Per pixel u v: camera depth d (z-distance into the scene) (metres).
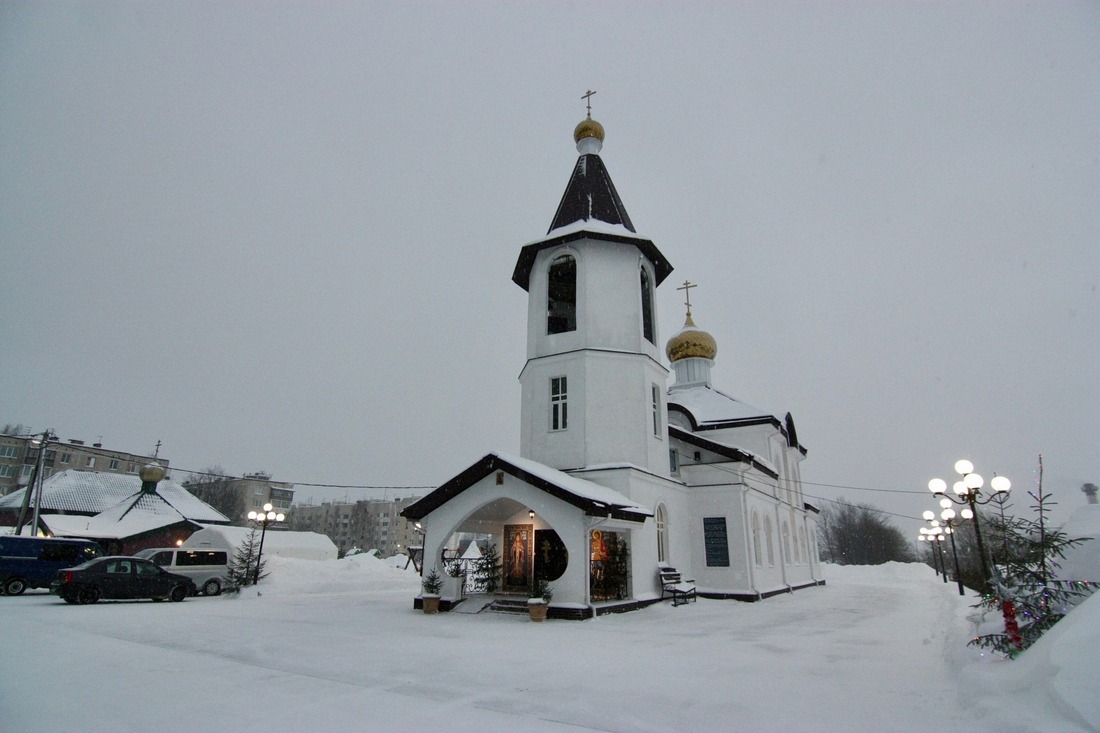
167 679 7.79
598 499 15.91
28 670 8.15
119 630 12.20
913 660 9.62
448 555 26.08
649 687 7.59
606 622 14.80
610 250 21.73
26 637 11.00
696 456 23.81
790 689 7.52
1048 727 4.83
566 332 21.00
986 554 11.74
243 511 84.94
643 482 19.38
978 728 5.57
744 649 10.75
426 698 6.96
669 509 21.41
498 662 9.20
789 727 5.95
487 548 19.66
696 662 9.38
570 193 23.47
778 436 30.19
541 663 9.16
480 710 6.48
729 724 6.06
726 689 7.50
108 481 42.22
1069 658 5.32
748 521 22.89
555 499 16.05
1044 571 8.31
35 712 6.18
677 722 6.12
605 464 19.02
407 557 48.00
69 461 70.75
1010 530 8.83
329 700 6.82
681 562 21.84
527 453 20.56
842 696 7.15
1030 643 7.80
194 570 22.30
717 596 21.78
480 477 16.89
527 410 21.12
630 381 20.41
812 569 33.34
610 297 21.14
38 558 21.00
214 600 20.45
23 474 67.88
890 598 23.34
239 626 13.03
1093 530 10.38
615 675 8.31
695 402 30.50
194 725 5.86
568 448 19.64
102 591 17.95
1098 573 9.88
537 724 6.01
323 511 107.69
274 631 12.32
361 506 104.75
